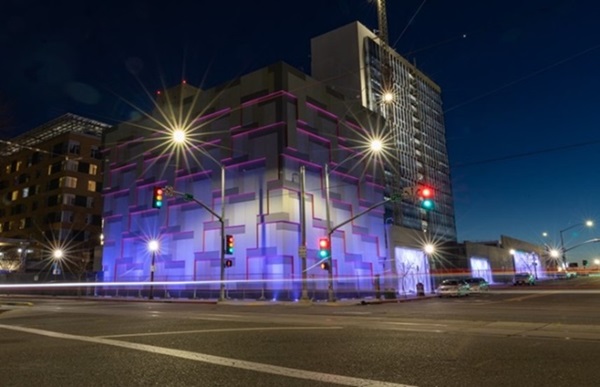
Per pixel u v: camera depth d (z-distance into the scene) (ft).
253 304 100.22
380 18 295.48
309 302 100.99
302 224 106.63
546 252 393.29
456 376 21.26
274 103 130.00
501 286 202.69
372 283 146.61
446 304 86.79
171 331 41.29
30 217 284.20
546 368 22.74
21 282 206.49
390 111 300.40
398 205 268.62
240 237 130.00
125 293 154.51
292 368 23.63
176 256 143.02
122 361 26.12
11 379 22.06
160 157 154.30
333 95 148.97
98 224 278.87
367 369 23.13
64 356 28.14
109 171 171.12
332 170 135.44
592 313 56.85
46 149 289.12
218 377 21.77
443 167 410.11
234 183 134.21
